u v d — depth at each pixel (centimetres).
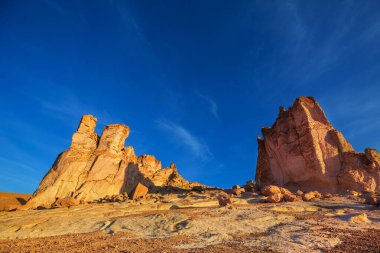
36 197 3922
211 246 1484
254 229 1942
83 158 4647
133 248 1448
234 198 3469
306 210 2630
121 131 5138
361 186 3522
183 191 4872
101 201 3884
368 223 2044
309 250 1350
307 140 4003
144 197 3981
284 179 4256
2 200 4859
